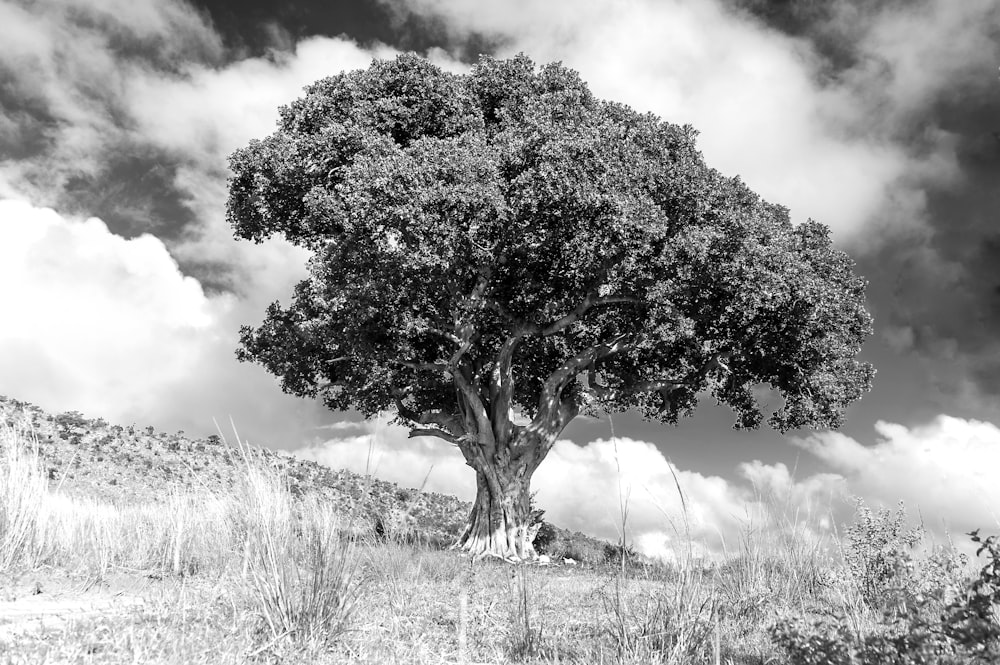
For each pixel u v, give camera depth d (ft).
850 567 24.23
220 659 16.80
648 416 85.87
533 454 77.51
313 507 24.43
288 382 75.97
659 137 68.39
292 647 18.56
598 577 38.96
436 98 72.02
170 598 24.02
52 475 68.39
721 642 19.84
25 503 31.17
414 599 26.20
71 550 31.65
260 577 21.13
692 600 19.95
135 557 32.27
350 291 62.49
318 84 72.18
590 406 80.43
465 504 111.24
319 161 67.67
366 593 23.90
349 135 67.15
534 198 59.06
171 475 75.36
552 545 78.74
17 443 34.35
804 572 25.48
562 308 73.77
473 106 74.38
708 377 81.20
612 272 65.87
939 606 15.53
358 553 24.26
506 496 75.56
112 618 20.25
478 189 57.62
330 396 81.25
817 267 75.05
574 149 59.88
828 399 72.38
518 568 44.73
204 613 21.54
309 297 67.82
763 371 76.64
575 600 31.24
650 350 81.00
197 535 32.50
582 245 61.36
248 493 25.82
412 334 69.46
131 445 90.43
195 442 99.71
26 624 19.44
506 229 62.34
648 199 60.54
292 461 95.20
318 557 21.30
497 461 76.74
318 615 20.16
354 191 61.05
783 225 76.59
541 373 86.28
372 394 79.25
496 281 72.28
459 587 30.60
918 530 24.18
